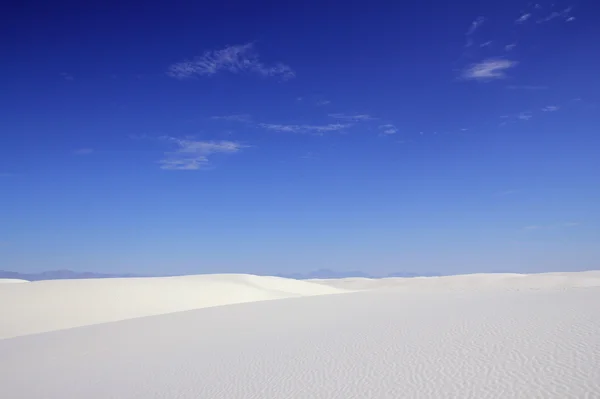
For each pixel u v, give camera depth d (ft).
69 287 141.49
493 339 51.67
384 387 38.34
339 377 43.06
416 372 41.75
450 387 36.27
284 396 38.96
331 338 63.62
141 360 60.18
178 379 48.32
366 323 75.05
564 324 56.49
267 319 91.40
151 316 110.01
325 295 150.71
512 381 35.81
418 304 100.73
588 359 39.09
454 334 57.31
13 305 114.62
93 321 110.52
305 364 49.65
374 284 361.30
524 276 306.55
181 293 149.69
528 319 63.00
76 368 58.59
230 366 52.11
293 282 249.96
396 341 56.80
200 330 82.69
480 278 309.01
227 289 168.45
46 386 50.31
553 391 32.42
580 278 279.90
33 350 74.18
